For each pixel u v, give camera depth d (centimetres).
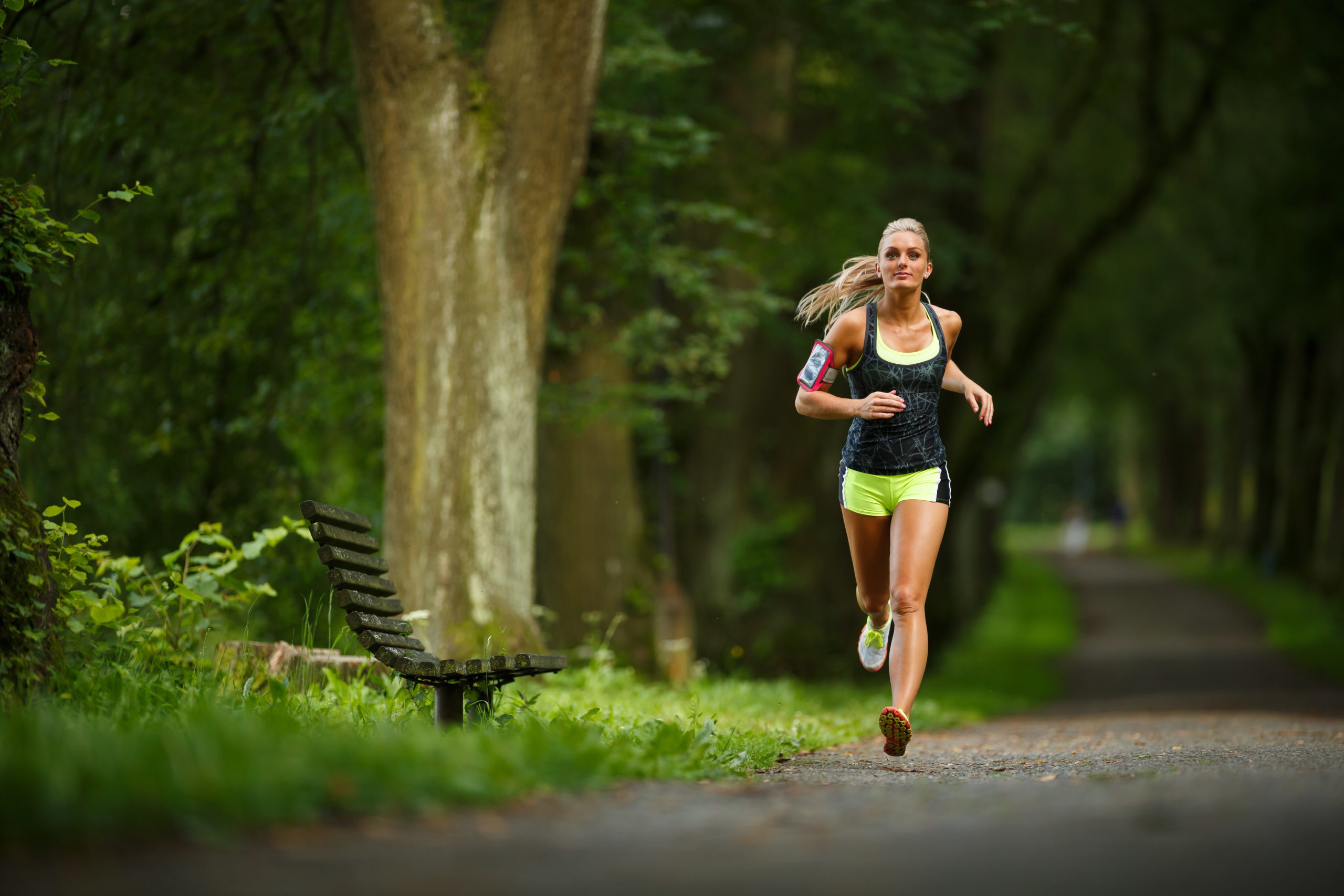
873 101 2820
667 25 2647
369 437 2320
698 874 472
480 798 611
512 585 1661
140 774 536
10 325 968
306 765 588
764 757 1002
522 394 1691
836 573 4228
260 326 2184
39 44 1816
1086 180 4506
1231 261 4303
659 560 2689
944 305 4028
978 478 4778
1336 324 4534
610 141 2402
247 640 1245
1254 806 597
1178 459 9675
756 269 2695
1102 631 5781
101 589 1197
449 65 1650
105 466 2127
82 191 1995
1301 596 5775
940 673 4131
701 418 3581
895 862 493
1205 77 3919
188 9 1909
